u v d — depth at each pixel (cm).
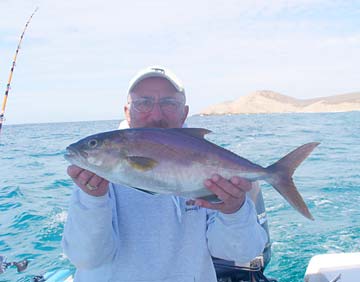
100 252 87
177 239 94
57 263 231
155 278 92
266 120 2397
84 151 82
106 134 84
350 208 327
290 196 87
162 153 83
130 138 83
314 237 260
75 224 86
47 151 908
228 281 140
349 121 1905
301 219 299
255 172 87
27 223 306
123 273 92
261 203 169
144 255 93
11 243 265
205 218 99
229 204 85
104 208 86
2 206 365
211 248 97
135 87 99
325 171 508
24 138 1503
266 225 167
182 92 101
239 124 1925
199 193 85
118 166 82
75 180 84
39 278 167
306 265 217
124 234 94
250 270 139
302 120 2212
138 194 96
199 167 84
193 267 94
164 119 99
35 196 407
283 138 1023
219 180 81
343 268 150
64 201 380
